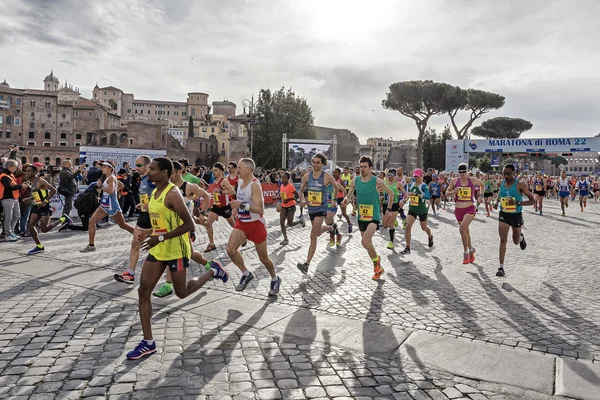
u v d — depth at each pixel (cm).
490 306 533
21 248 894
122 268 712
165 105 13650
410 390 324
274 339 416
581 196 2144
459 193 779
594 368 360
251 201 540
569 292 602
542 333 444
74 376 337
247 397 310
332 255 873
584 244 1052
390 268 752
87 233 1130
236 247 547
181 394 312
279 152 4922
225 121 11300
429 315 495
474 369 358
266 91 4966
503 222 702
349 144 6938
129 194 1509
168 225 384
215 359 370
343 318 478
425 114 5306
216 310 500
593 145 3584
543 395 318
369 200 668
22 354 376
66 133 8412
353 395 316
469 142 3916
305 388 324
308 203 693
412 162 7862
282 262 796
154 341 382
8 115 8044
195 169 1723
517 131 6812
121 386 322
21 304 514
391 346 402
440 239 1122
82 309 499
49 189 876
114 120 9706
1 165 1255
